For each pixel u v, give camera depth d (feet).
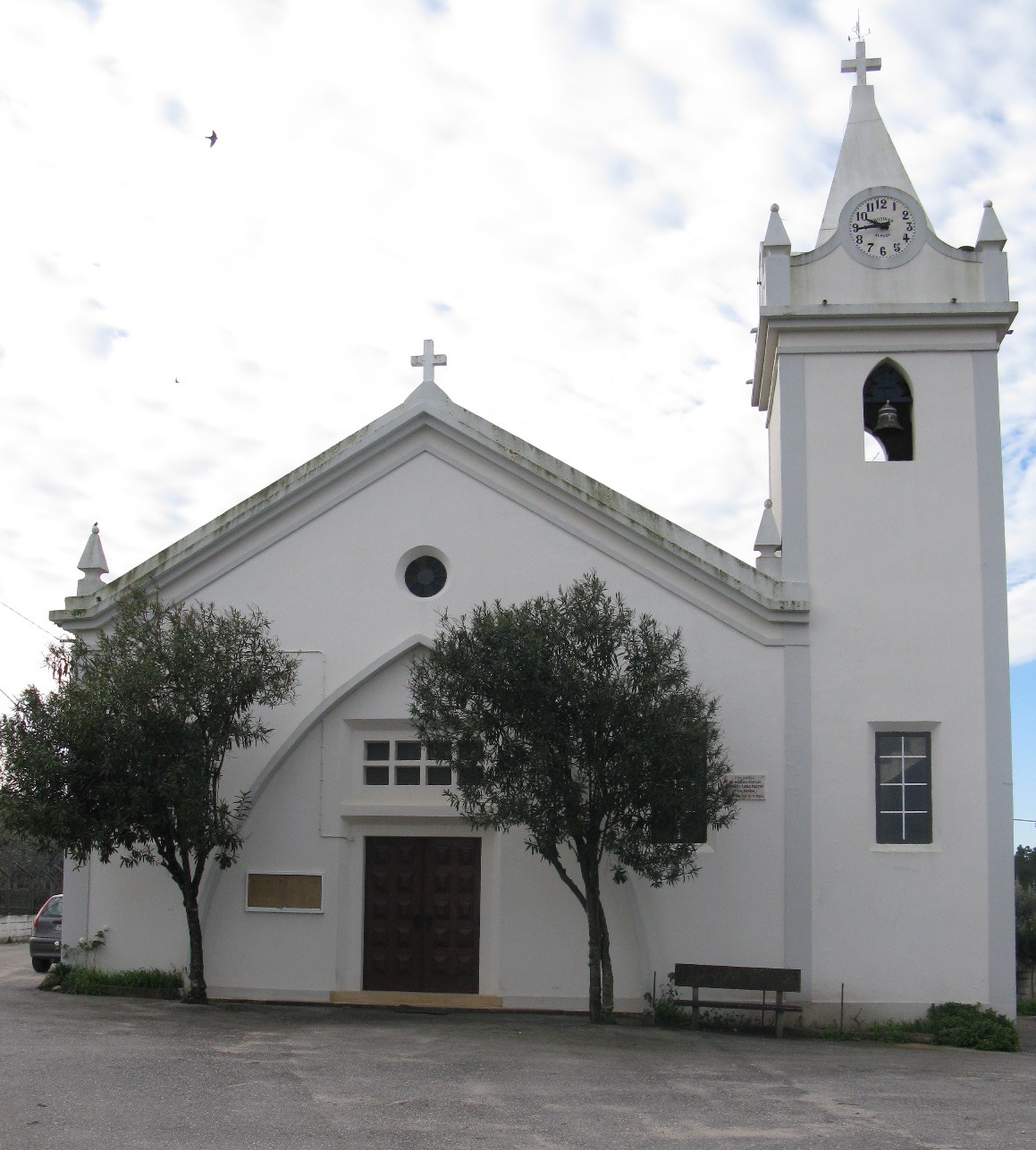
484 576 62.03
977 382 61.67
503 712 51.06
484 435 62.95
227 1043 43.65
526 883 59.21
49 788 52.85
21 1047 40.81
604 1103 34.99
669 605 60.44
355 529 63.67
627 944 57.72
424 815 60.23
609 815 52.49
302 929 60.64
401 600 62.59
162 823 54.44
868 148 65.46
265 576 64.03
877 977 56.59
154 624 56.65
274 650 58.34
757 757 58.70
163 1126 30.12
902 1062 47.26
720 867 57.88
